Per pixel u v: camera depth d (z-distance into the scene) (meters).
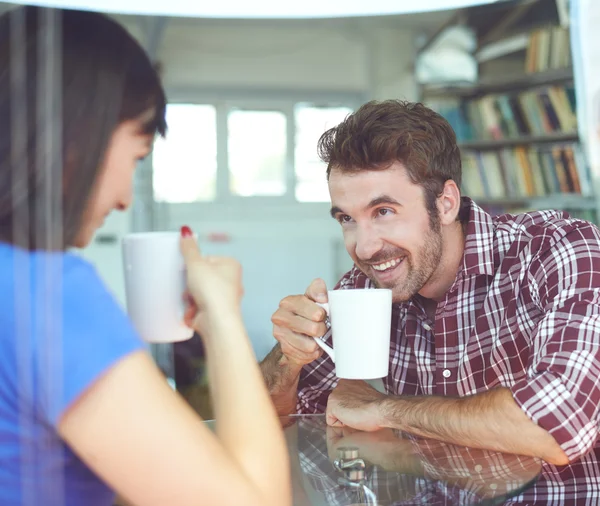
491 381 1.28
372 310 1.02
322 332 1.21
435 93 4.75
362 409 1.12
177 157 5.11
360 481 0.84
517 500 0.95
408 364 1.38
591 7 3.92
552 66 4.20
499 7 4.43
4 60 0.51
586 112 4.02
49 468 0.53
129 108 0.63
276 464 0.60
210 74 5.17
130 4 0.56
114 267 4.67
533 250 1.26
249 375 0.63
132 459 0.53
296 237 5.35
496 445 0.98
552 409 0.98
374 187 1.20
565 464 1.04
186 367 2.36
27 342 0.52
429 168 1.22
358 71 5.25
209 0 0.59
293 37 5.21
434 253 1.26
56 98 0.48
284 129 5.33
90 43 0.59
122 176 0.64
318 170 5.39
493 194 4.44
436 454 0.96
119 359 0.54
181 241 0.73
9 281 0.53
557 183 4.20
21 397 0.53
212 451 0.55
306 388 1.40
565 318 1.10
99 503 0.60
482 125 4.48
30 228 0.51
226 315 0.65
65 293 0.54
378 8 0.64
